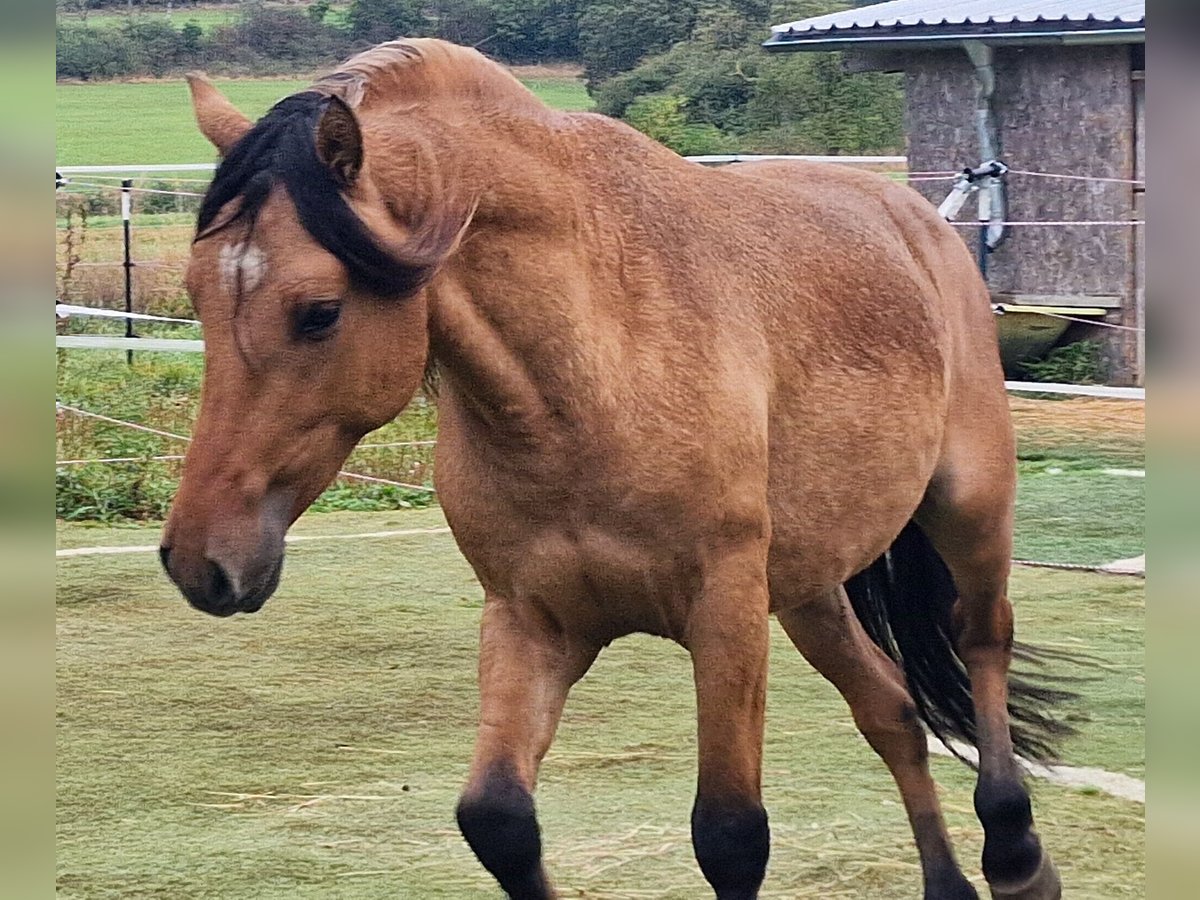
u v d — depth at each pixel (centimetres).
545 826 457
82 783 492
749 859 338
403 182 298
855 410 379
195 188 1791
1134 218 1283
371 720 560
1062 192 1309
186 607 711
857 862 437
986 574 436
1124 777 502
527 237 317
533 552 334
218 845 442
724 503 334
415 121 312
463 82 324
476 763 336
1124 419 1155
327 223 276
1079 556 799
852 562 392
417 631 677
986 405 436
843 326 382
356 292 283
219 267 277
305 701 581
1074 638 659
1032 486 957
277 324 276
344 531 870
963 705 443
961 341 435
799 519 372
